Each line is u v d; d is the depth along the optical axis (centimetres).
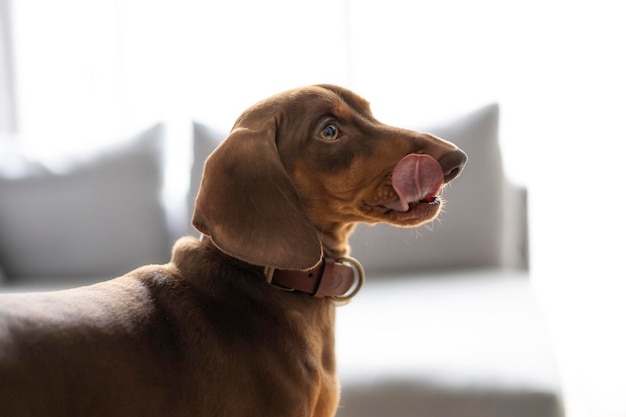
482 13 346
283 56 369
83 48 390
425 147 145
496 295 250
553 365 201
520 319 227
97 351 126
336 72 365
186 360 134
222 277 146
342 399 202
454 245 281
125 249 299
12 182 304
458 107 302
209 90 377
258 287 146
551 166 338
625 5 325
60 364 121
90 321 129
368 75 361
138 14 381
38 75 394
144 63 383
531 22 339
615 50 327
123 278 147
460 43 350
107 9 385
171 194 318
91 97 392
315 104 149
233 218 137
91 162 304
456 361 204
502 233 286
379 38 358
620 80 327
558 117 336
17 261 303
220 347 137
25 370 118
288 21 367
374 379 202
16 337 120
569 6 332
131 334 132
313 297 152
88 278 300
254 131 143
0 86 395
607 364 310
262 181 139
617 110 328
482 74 348
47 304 129
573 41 332
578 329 330
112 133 314
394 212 148
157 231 300
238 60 373
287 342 143
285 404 139
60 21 390
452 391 196
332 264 152
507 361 202
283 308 146
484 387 195
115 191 300
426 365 204
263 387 137
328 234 156
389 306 246
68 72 392
